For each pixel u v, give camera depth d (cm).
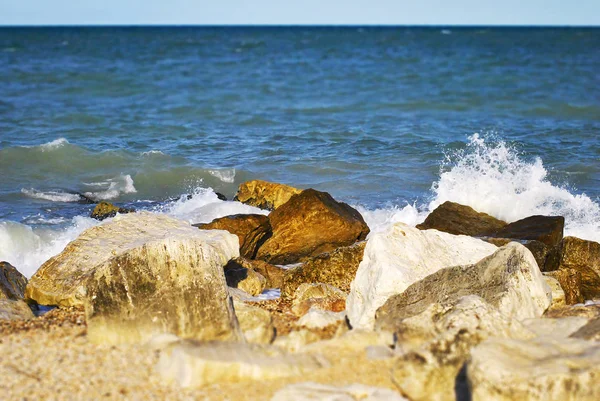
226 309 954
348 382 790
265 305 1151
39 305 1186
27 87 4591
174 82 5047
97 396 749
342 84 5000
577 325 926
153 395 753
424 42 12044
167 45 10838
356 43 11675
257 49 9750
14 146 2419
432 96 4284
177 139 2855
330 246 1562
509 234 1532
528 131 3011
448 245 1198
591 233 1662
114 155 2414
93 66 6406
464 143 2684
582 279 1314
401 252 1126
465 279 1060
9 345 876
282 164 2383
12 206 1903
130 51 9081
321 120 3409
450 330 828
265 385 772
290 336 918
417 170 2302
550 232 1503
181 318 932
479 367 731
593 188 2097
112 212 1789
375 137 2861
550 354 769
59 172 2273
